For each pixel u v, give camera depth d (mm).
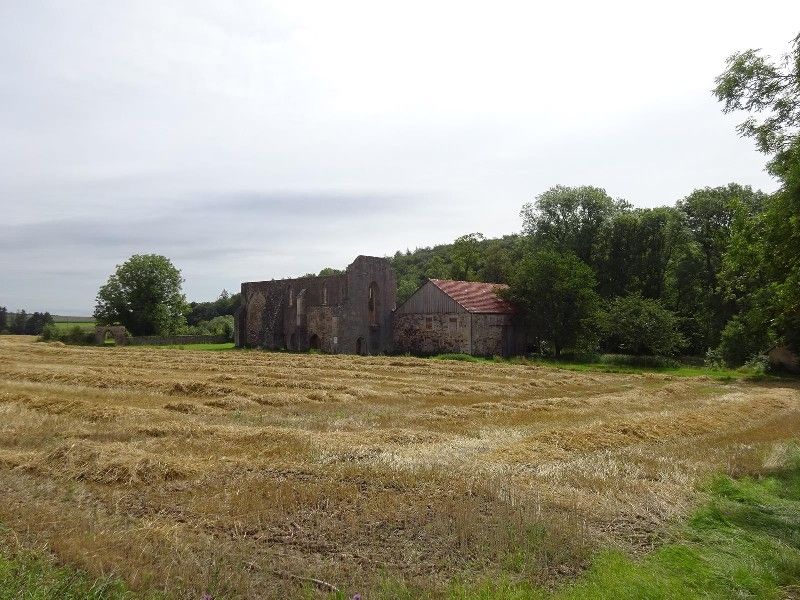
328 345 64188
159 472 11312
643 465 13430
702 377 39719
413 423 18797
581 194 75000
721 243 61812
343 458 13148
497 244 99000
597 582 7074
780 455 14773
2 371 31516
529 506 9711
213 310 140375
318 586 6934
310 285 67125
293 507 9586
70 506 9328
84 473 11227
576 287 55781
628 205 76250
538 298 56875
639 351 54125
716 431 19188
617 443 16297
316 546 8156
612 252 71500
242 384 28047
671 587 6969
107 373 30891
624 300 55188
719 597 6938
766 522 9734
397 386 29047
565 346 57250
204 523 8828
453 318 56094
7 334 127125
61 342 72750
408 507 9664
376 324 63281
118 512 9203
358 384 29250
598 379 36188
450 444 15023
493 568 7453
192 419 18359
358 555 7852
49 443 13930
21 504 9180
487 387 29531
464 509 9391
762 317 18422
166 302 90500
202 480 11055
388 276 64062
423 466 12133
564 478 11836
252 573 7199
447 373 36562
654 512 10055
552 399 25500
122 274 87125
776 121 16219
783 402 27156
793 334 41188
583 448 15414
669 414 21781
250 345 74250
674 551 8164
